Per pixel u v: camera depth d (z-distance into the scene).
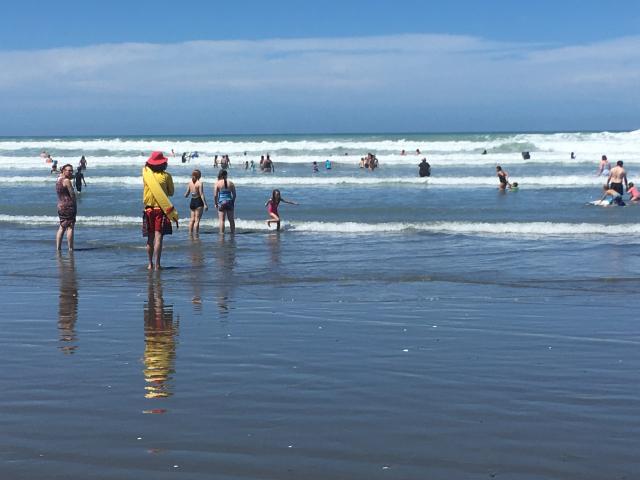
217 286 11.12
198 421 5.27
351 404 5.62
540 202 25.72
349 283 11.33
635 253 14.30
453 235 17.36
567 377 6.31
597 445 4.80
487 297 10.11
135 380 6.25
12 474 4.40
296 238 17.30
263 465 4.53
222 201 17.97
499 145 59.75
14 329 8.21
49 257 14.52
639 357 6.95
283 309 9.30
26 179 37.31
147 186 12.71
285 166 49.78
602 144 58.81
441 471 4.44
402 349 7.27
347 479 4.34
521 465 4.51
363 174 41.38
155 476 4.38
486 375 6.38
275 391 5.94
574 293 10.38
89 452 4.72
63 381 6.22
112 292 10.62
